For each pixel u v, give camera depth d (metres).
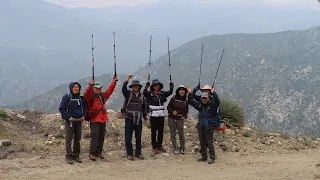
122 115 9.14
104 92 8.88
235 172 8.34
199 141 10.15
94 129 8.62
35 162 8.04
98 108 8.63
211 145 9.17
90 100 8.59
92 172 7.73
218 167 8.78
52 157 8.58
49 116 12.23
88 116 8.60
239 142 11.24
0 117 10.98
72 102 8.26
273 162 9.42
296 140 12.31
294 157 10.17
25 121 11.36
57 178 7.12
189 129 12.17
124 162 8.73
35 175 7.19
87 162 8.45
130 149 9.03
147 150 9.96
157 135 10.53
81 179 7.20
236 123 12.54
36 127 11.10
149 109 9.64
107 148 9.80
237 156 9.95
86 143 9.93
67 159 8.27
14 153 8.61
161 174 7.94
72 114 8.23
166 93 9.94
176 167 8.64
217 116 9.27
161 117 9.74
